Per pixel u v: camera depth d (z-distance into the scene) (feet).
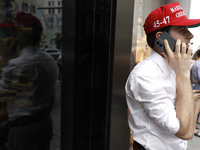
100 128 4.29
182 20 2.82
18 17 2.93
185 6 10.49
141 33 7.39
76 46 3.69
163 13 2.91
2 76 2.94
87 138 4.24
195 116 2.72
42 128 3.53
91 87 4.06
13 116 3.16
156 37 3.03
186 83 2.61
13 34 2.93
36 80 3.31
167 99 2.67
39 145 3.54
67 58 3.62
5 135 3.15
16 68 3.06
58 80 3.58
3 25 2.80
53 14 3.28
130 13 4.49
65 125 3.86
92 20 3.79
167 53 2.71
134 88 2.86
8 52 2.94
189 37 2.97
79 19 3.63
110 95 4.23
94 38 3.90
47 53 3.35
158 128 2.88
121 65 4.45
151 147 2.92
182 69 2.62
